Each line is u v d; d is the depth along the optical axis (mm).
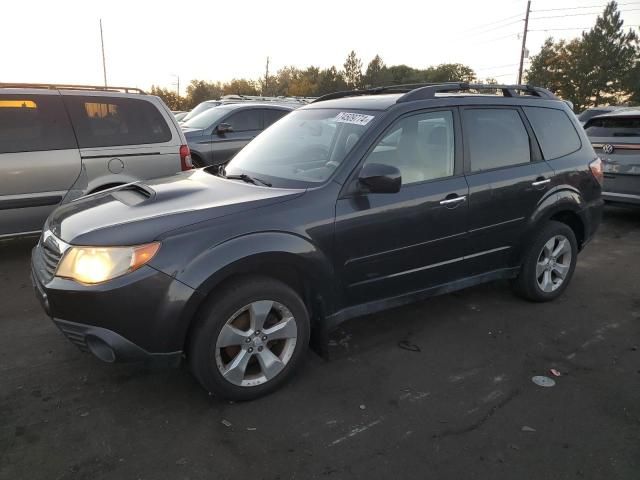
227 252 2691
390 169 3049
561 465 2463
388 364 3387
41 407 2863
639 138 6871
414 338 3760
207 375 2775
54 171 5242
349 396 3020
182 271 2611
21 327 3850
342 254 3150
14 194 5066
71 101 5406
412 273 3531
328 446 2582
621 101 57281
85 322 2623
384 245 3312
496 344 3680
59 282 2654
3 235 5094
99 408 2867
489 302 4434
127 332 2602
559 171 4250
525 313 4215
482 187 3746
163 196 3102
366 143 3279
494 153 3914
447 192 3559
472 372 3301
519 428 2736
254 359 3043
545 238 4199
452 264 3742
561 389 3115
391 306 3527
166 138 5973
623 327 3986
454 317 4121
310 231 2986
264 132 4246
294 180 3285
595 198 4574
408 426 2746
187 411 2854
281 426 2736
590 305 4414
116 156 5602
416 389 3104
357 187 3191
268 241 2807
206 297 2750
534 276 4262
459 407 2924
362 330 3879
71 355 3434
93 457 2479
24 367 3279
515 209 3973
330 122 3676
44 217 5266
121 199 3174
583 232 4574
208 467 2426
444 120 3684
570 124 4547
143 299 2572
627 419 2826
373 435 2670
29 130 5152
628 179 6938
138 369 3271
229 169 3805
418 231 3447
